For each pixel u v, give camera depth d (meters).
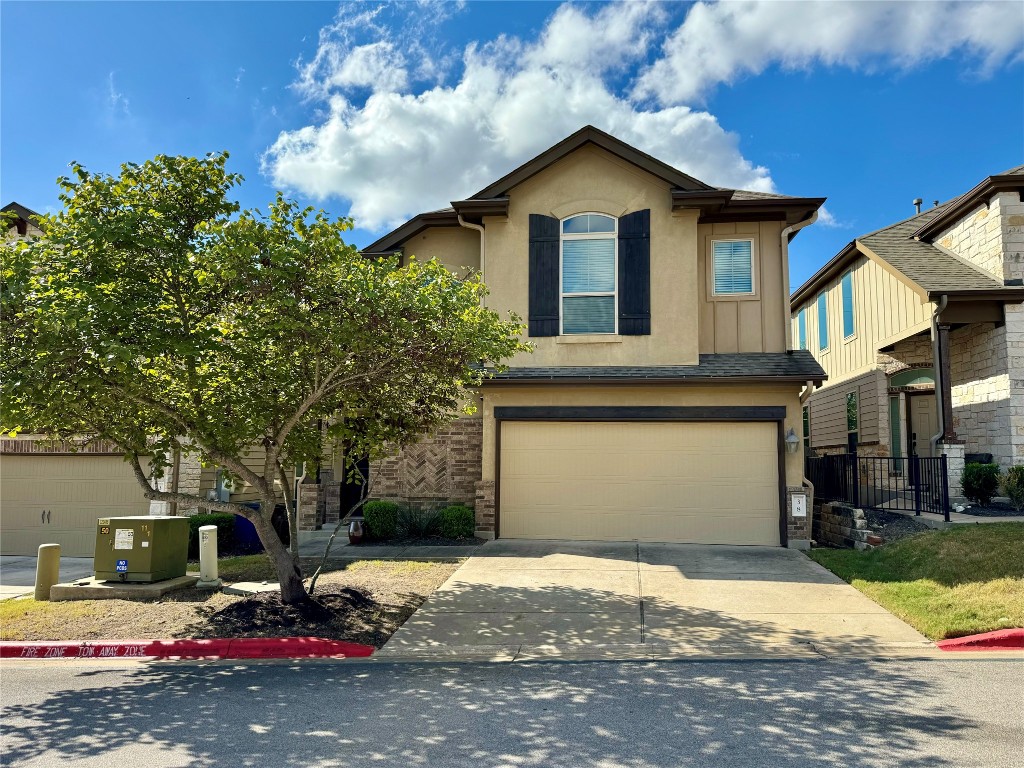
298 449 10.28
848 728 5.32
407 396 10.02
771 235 14.47
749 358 14.08
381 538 13.92
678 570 11.24
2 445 14.97
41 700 6.55
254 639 8.29
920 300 14.97
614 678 6.79
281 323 7.96
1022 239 13.95
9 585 11.93
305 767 4.85
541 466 14.04
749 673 6.82
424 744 5.22
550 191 14.66
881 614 8.80
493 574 11.19
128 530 10.67
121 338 7.64
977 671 6.72
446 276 9.20
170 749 5.24
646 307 14.10
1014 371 13.67
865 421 17.77
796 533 13.09
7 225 8.34
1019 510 12.84
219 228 8.18
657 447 13.77
